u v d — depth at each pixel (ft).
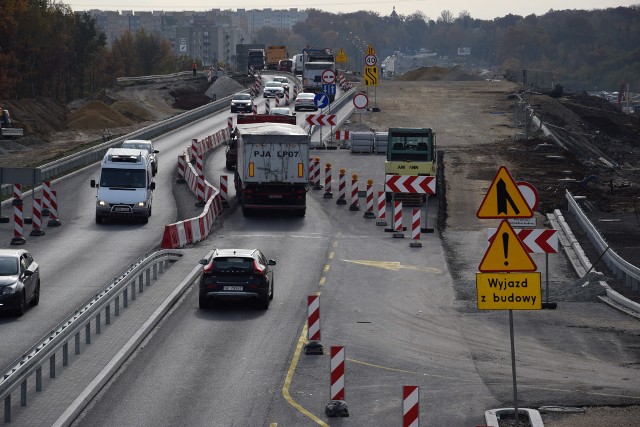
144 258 124.67
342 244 162.20
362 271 140.87
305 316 112.98
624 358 95.45
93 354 92.43
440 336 104.68
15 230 160.97
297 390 83.41
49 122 409.28
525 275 69.00
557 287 130.52
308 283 132.26
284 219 186.80
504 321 111.86
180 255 149.69
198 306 117.50
